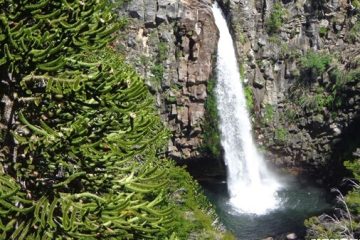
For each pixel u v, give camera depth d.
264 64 45.16
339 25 43.72
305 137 44.28
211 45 42.72
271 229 34.66
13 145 9.26
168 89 42.56
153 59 42.34
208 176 45.56
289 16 44.66
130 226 8.83
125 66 23.12
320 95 43.25
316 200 40.12
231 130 44.38
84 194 8.91
